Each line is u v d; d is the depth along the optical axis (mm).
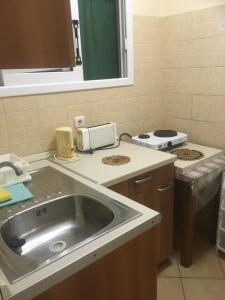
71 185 1337
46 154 1780
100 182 1360
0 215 1096
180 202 1873
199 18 2016
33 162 1699
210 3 1931
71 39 816
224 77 1979
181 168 1781
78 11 1865
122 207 1091
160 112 2465
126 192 1497
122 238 911
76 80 1882
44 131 1763
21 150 1692
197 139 2270
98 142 1869
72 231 1242
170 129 2457
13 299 685
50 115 1770
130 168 1533
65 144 1689
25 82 1659
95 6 1970
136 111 2271
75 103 1874
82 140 1788
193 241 2018
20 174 1386
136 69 2186
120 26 2092
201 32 2031
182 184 1815
